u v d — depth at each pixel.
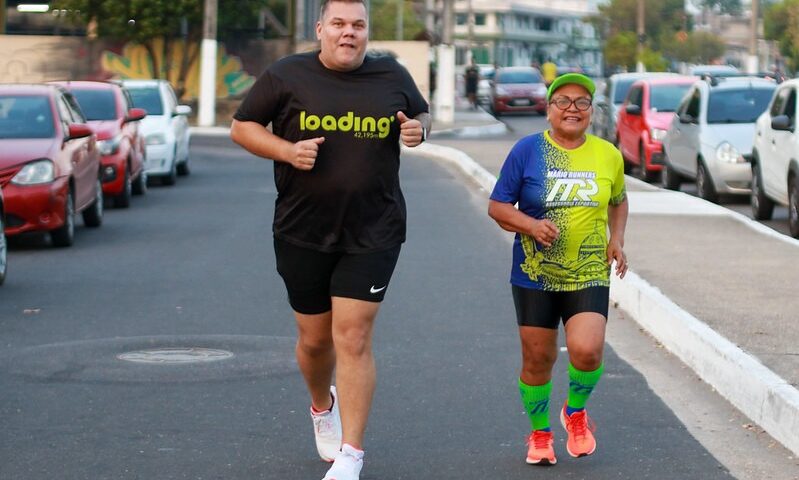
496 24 179.75
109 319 14.19
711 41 154.25
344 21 8.07
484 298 15.55
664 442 9.52
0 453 9.16
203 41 52.62
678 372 11.80
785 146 22.42
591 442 8.82
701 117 27.86
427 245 20.17
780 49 103.25
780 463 9.02
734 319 12.63
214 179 32.41
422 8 107.56
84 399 10.68
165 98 31.97
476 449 9.34
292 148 8.05
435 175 33.09
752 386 10.17
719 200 27.75
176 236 21.38
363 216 8.27
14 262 18.59
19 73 56.00
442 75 58.59
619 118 35.53
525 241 8.69
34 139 20.28
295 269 8.41
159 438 9.56
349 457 8.16
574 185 8.57
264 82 8.24
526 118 67.06
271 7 59.56
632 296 14.52
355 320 8.27
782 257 17.06
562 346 12.70
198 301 15.28
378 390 11.05
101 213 23.09
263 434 9.68
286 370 11.73
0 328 13.70
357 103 8.16
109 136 25.48
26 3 61.50
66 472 8.74
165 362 12.05
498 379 11.45
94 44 55.84
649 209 22.77
